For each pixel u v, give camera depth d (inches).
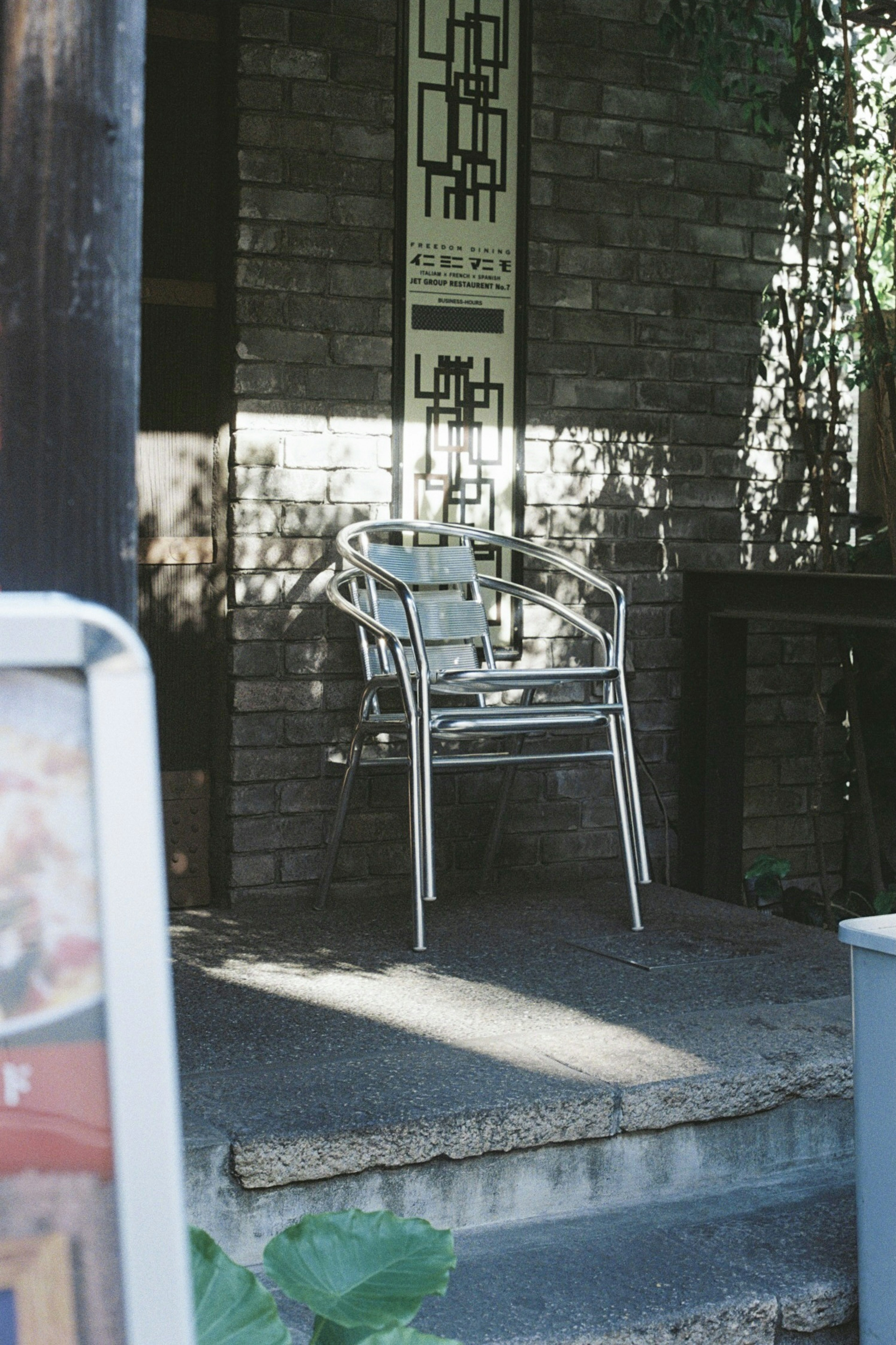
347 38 140.5
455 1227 85.2
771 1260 82.7
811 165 160.7
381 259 143.9
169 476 139.6
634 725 160.2
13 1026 23.6
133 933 23.9
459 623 146.6
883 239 164.7
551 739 156.2
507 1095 87.1
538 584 154.9
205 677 142.3
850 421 173.5
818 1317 79.3
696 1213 89.4
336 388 142.6
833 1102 96.6
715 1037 100.3
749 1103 92.7
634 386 158.6
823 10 154.3
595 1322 74.8
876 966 73.6
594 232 154.8
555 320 153.6
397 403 145.5
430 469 148.0
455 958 122.2
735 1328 77.2
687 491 162.6
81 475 37.9
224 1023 102.6
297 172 139.3
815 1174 95.8
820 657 162.2
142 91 38.6
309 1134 80.2
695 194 160.2
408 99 143.9
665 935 131.4
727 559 165.3
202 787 142.9
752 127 161.3
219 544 140.3
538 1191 87.4
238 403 138.3
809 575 144.6
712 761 156.7
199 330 139.9
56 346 37.4
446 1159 84.3
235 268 137.4
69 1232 23.8
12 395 37.4
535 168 150.9
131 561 39.0
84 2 36.8
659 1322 75.1
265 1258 52.9
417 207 145.3
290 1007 106.8
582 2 152.1
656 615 161.5
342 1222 54.7
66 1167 23.8
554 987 113.3
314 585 142.6
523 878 156.1
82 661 23.8
